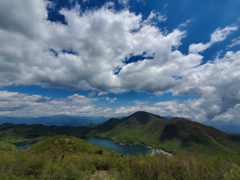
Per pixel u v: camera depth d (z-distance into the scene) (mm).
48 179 11328
